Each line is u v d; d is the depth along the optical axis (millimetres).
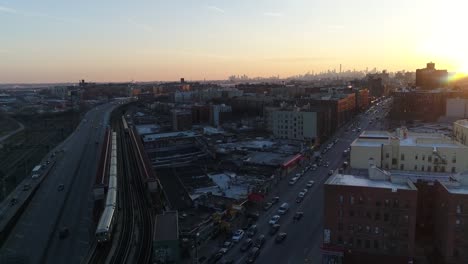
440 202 76938
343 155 184750
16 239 105500
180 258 86438
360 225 78062
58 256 94500
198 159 182500
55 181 159875
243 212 112750
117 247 94000
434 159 92812
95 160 194125
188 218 109000
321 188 134875
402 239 75562
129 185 147375
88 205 130375
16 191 145125
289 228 101875
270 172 152875
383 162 96812
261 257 86812
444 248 73438
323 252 81312
